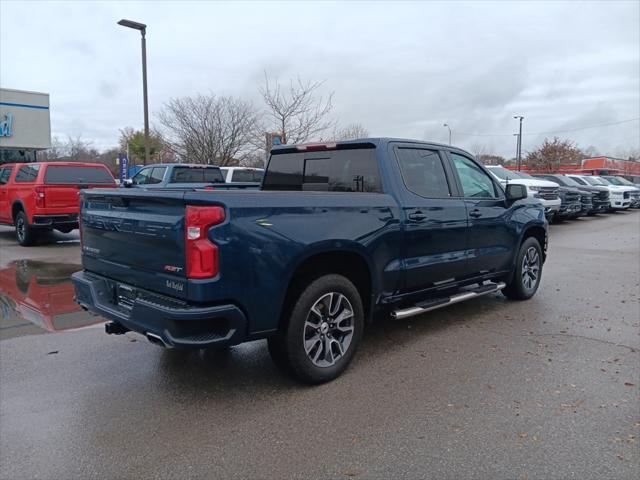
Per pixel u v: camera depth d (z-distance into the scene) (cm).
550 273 877
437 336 528
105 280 425
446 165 540
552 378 419
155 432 332
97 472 288
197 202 331
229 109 2362
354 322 425
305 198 387
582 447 314
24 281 785
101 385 402
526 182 1645
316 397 384
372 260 436
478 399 381
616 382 411
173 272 346
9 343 499
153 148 2730
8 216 1234
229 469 292
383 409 365
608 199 2284
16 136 2900
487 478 283
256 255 351
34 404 369
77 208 1161
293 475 287
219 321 347
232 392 392
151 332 351
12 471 288
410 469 292
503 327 558
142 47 1825
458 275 545
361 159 485
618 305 654
